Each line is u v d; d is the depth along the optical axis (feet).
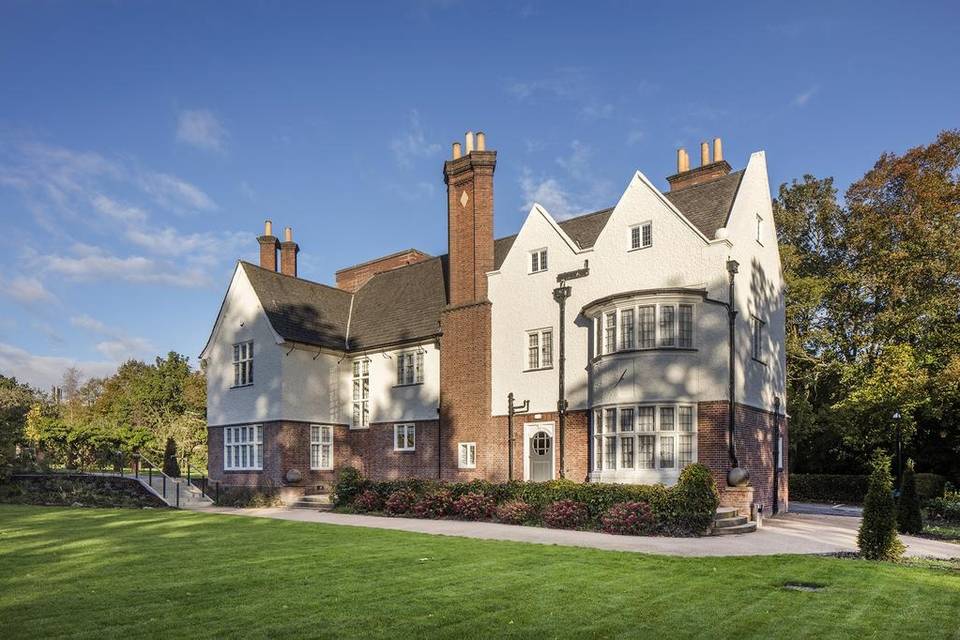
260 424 97.60
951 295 102.78
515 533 55.21
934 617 29.30
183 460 139.44
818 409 119.34
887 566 40.70
